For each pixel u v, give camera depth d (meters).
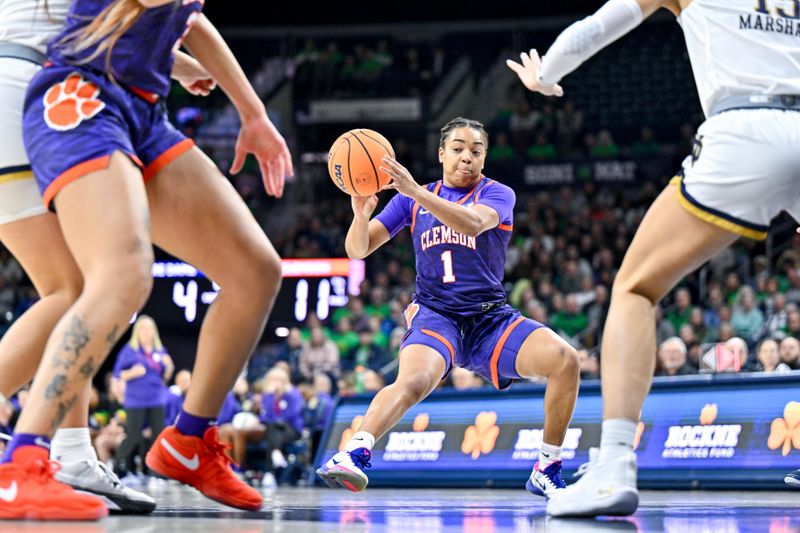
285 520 4.51
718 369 11.69
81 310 4.07
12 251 4.70
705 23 4.45
